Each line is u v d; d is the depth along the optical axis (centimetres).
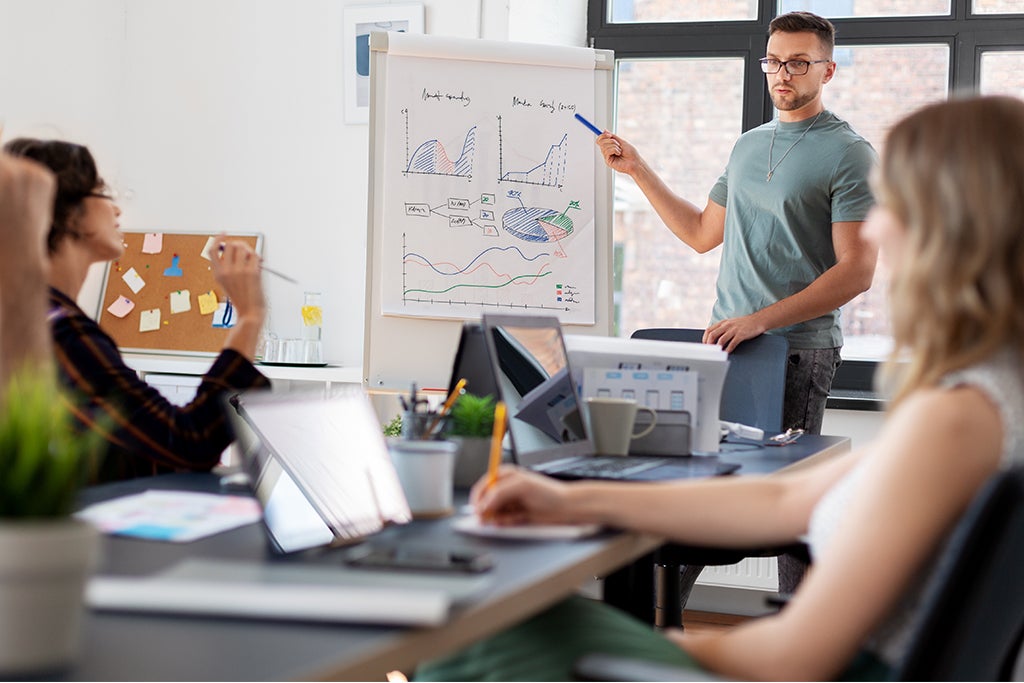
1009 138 112
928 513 102
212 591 87
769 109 414
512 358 181
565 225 326
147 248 449
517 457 171
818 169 327
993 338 109
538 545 123
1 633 72
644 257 430
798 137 334
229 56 445
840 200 324
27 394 76
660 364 216
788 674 105
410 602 84
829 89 410
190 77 450
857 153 325
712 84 421
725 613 401
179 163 452
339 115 432
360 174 430
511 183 324
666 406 212
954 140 113
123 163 458
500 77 326
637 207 430
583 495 137
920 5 401
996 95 116
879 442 111
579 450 197
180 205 452
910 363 116
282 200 439
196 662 75
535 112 327
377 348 317
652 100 428
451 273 319
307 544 117
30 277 126
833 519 121
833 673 105
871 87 405
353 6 429
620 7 432
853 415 385
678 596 249
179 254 445
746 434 253
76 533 74
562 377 200
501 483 135
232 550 114
